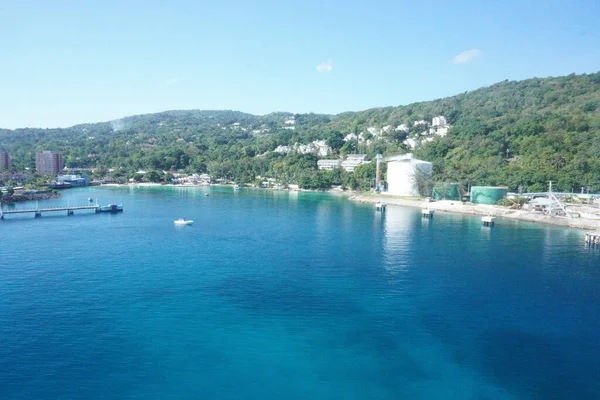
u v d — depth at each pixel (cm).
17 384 6166
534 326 8225
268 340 7562
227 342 7469
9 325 7981
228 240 15612
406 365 6831
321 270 11669
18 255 13075
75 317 8381
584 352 7281
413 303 9300
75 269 11556
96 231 17288
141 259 12700
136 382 6266
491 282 10719
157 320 8288
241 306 9031
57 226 18488
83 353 7019
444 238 16225
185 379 6366
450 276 11188
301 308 8969
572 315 8719
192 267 11875
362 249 14212
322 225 19200
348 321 8356
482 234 17100
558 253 13800
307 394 6066
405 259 12900
